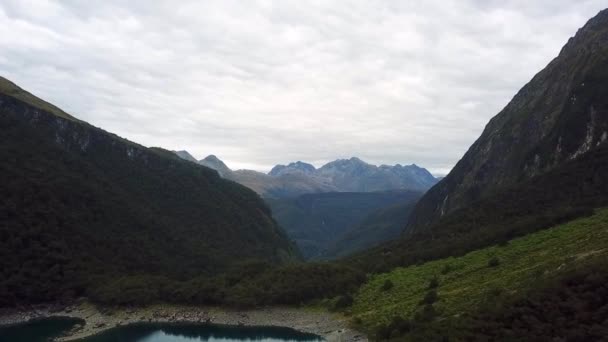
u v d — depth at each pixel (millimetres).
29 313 140750
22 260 151375
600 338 64688
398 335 94750
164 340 120250
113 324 133125
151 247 192625
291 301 145375
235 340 120188
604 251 87812
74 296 152750
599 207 135625
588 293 73375
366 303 131125
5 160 175750
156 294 150625
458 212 197875
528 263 108688
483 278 112688
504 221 159375
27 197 167250
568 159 183500
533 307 76938
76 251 166875
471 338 75562
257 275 164875
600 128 177750
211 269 197875
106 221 189125
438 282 123188
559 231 124750
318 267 163250
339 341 109688
